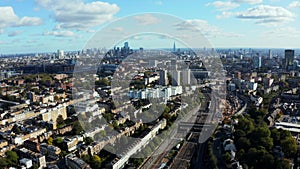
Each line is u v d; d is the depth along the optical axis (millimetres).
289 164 136250
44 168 157250
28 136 198375
